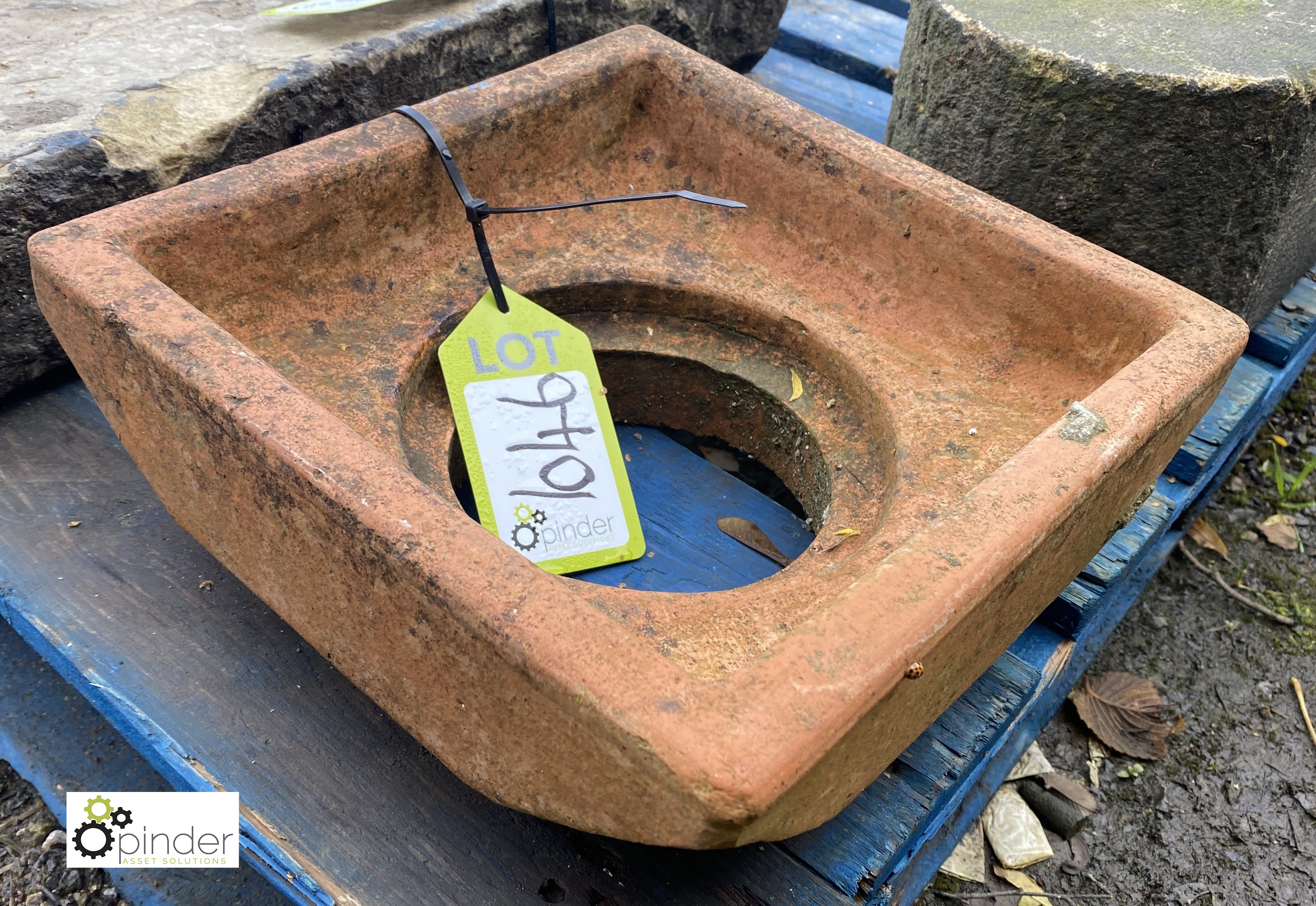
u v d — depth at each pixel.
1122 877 1.46
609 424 1.19
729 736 0.60
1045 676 1.31
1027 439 1.07
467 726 0.77
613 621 0.66
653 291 1.29
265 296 1.07
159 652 1.07
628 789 0.65
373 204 1.12
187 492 0.92
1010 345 1.15
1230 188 1.32
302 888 0.92
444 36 1.61
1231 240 1.37
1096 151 1.35
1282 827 1.52
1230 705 1.67
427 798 0.97
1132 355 1.04
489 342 1.14
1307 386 2.19
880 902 1.02
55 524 1.19
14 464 1.26
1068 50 1.32
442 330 1.17
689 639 0.87
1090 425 0.86
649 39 1.34
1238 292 1.44
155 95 1.36
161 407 0.85
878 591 0.70
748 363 1.30
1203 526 1.93
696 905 0.92
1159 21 1.40
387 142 1.11
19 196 1.19
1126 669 1.71
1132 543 1.37
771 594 0.92
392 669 0.81
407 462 1.01
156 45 1.48
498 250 1.26
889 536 0.96
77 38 1.47
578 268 1.28
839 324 1.23
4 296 1.23
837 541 1.05
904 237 1.19
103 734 1.41
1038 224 1.11
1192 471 1.52
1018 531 0.77
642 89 1.34
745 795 0.58
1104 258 1.06
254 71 1.43
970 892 1.42
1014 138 1.40
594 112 1.31
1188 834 1.50
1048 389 1.11
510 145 1.23
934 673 0.76
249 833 0.94
